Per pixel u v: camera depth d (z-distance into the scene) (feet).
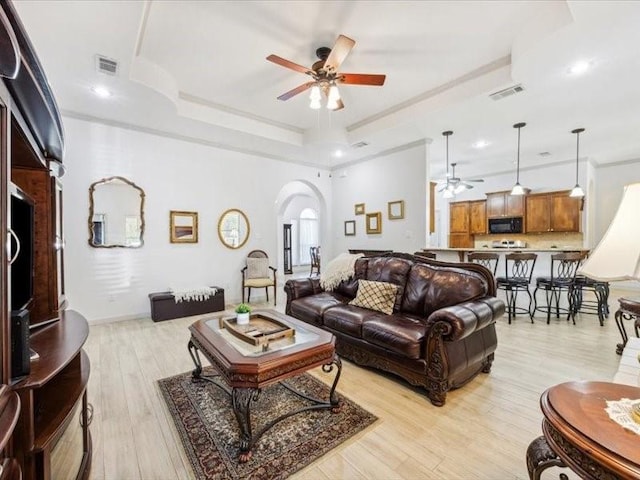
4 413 2.79
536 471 3.76
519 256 14.10
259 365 5.68
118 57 9.06
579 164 21.15
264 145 17.51
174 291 14.99
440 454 5.64
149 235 15.03
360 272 12.12
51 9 7.11
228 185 17.75
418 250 17.02
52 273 6.56
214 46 9.72
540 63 9.33
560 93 11.44
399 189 18.20
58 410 4.19
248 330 7.38
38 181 6.49
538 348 10.73
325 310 10.44
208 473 5.20
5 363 3.02
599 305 13.43
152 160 15.06
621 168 22.11
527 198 23.27
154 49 9.89
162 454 5.64
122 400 7.41
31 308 6.36
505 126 14.89
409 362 7.74
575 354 10.19
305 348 6.42
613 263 3.23
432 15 8.35
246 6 8.02
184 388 7.98
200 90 12.69
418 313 9.88
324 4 7.97
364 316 9.33
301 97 13.32
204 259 16.88
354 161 21.11
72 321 6.08
